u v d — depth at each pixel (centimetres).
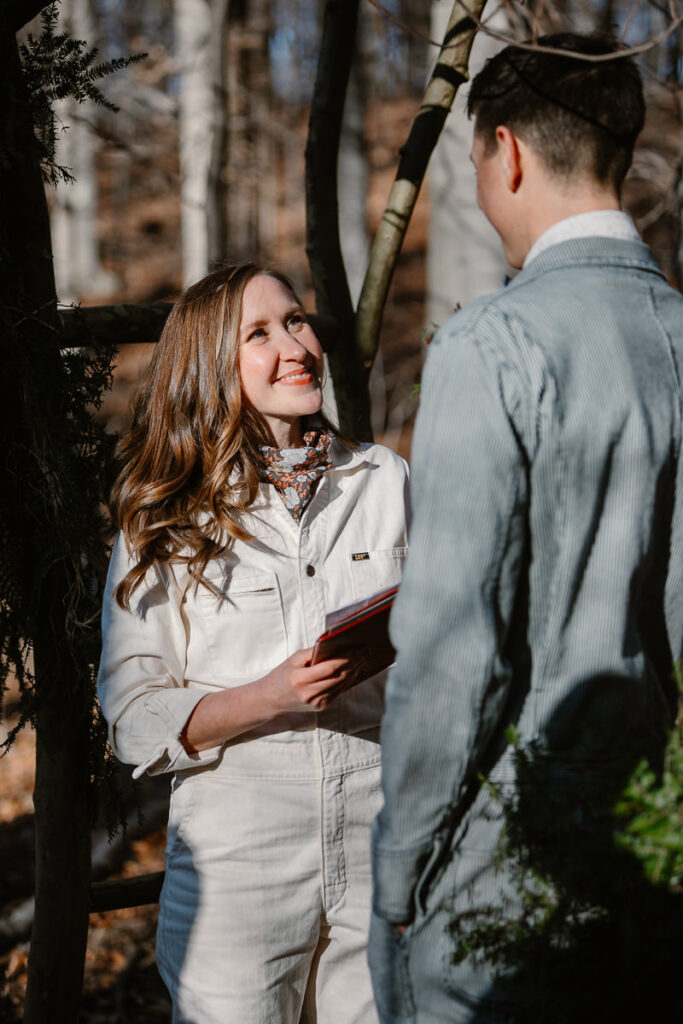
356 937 179
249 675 179
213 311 188
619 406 122
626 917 120
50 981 229
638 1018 123
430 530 122
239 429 185
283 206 1441
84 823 227
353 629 149
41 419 207
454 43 234
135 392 209
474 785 130
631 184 876
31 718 216
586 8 382
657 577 132
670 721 132
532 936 125
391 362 1172
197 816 177
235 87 822
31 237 213
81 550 209
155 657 180
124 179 1708
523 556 125
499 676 121
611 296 129
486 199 141
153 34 1221
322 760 177
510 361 121
